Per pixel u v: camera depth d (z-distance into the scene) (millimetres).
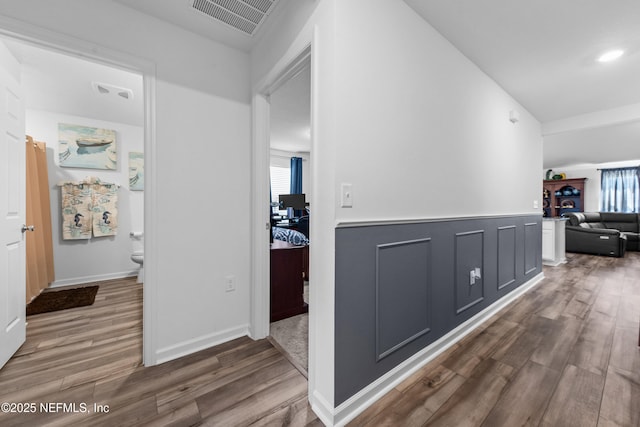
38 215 2992
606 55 2094
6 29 1284
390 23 1466
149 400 1370
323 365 1285
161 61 1698
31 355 1787
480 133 2285
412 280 1617
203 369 1633
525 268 3098
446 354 1799
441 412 1294
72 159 3406
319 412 1284
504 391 1430
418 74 1649
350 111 1281
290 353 1825
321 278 1304
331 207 1243
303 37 1422
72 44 1432
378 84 1407
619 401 1340
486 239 2355
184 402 1356
